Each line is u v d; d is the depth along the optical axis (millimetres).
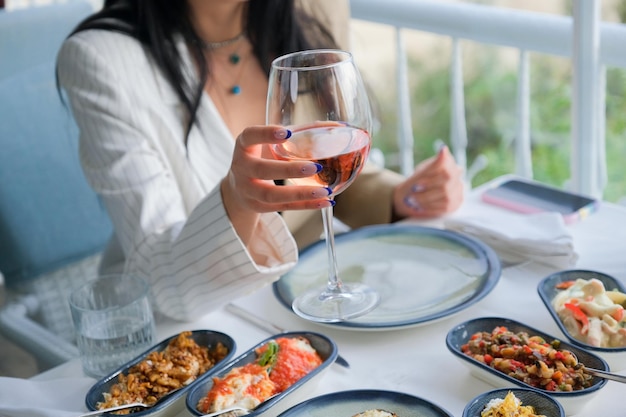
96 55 1410
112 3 1560
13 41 1873
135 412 893
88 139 1389
